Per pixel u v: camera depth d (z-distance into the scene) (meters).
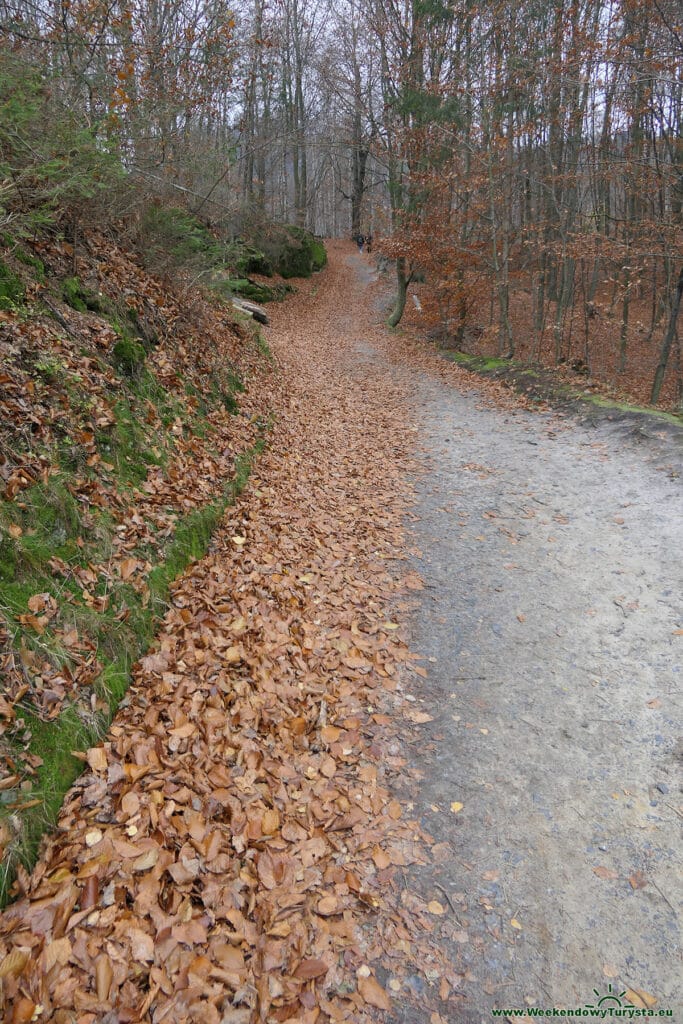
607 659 4.57
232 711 3.75
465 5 17.66
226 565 5.28
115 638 3.75
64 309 5.93
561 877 3.02
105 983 2.22
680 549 5.89
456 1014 2.45
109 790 3.00
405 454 9.59
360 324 24.70
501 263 18.97
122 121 7.23
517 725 4.00
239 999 2.33
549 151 17.12
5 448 4.02
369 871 3.00
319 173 47.09
